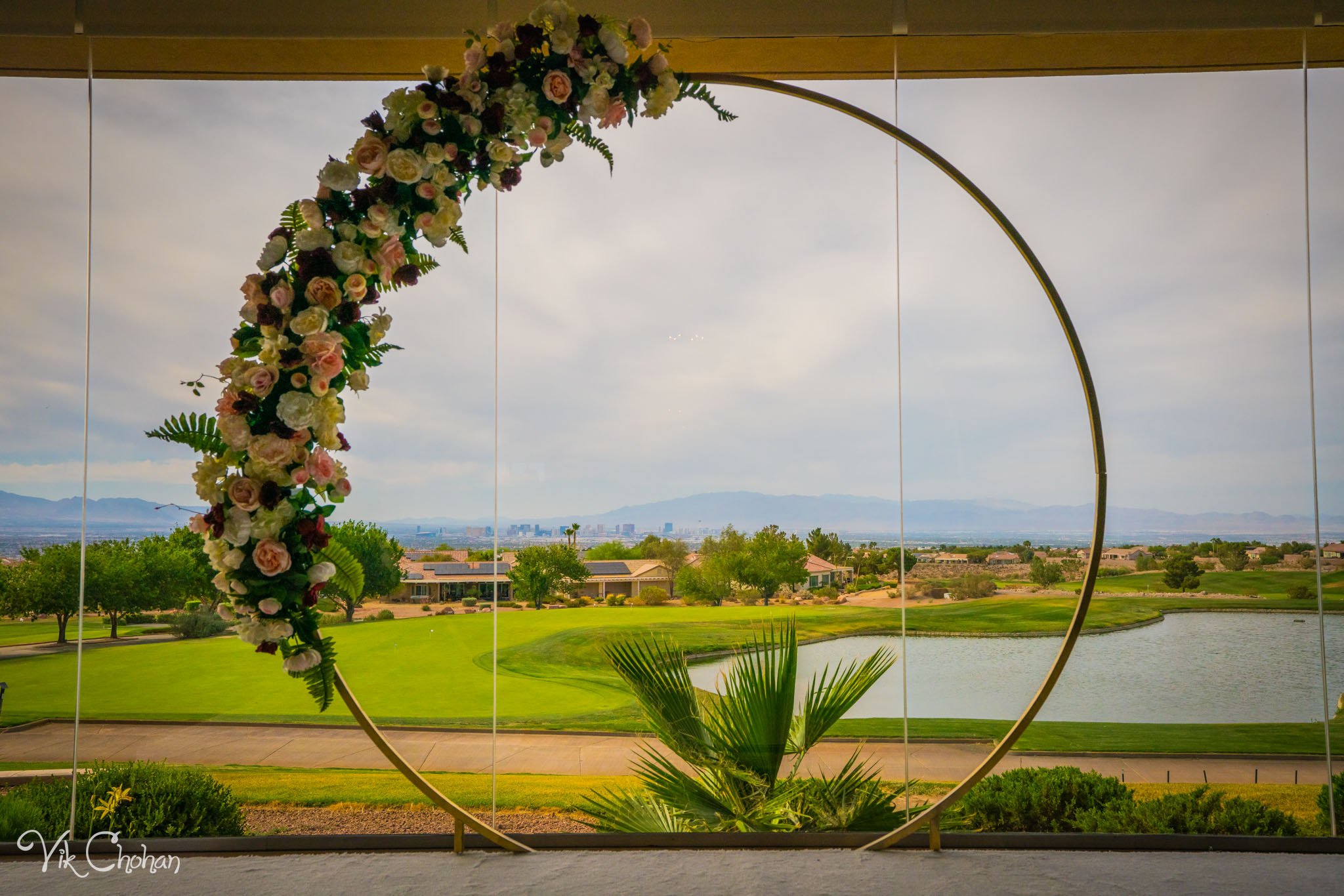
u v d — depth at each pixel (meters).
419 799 2.30
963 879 1.89
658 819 2.26
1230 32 2.31
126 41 2.34
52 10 2.21
